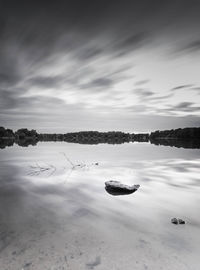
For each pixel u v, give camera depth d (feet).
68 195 25.50
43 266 11.06
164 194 25.99
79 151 104.27
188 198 24.20
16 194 25.81
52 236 14.49
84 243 13.56
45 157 73.36
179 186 30.19
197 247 13.08
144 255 12.14
